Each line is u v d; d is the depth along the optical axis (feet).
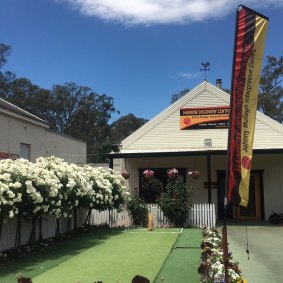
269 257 37.42
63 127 226.79
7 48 191.42
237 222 70.08
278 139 72.43
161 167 75.25
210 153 65.77
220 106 74.33
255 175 74.33
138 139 75.36
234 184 20.88
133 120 239.30
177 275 28.19
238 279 22.79
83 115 229.04
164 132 75.20
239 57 21.38
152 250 38.17
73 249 39.06
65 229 49.98
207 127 74.28
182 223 60.03
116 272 29.22
